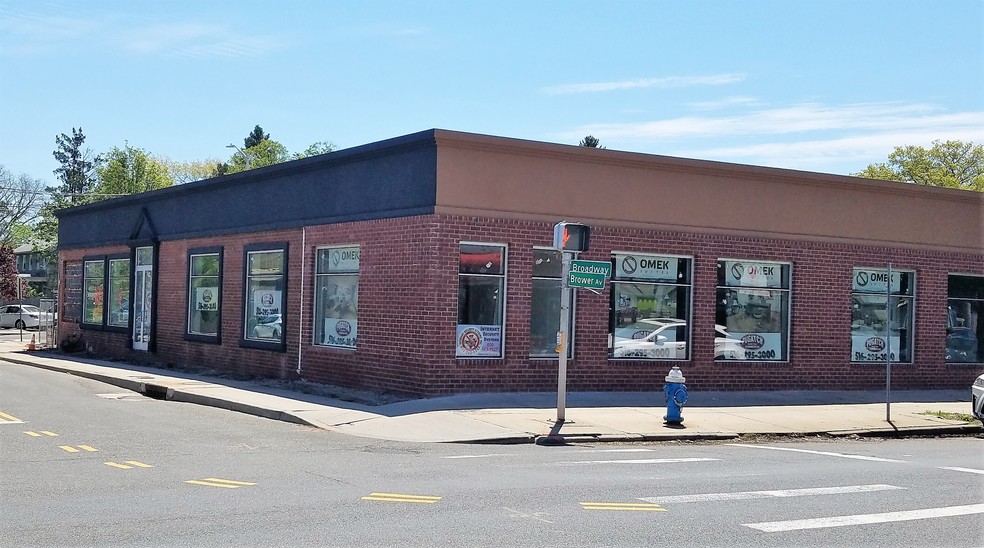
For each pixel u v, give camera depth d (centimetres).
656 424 1627
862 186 2269
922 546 801
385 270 1942
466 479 1078
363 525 827
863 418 1830
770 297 2186
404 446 1368
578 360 1962
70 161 9825
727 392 2103
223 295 2530
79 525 813
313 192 2181
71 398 1881
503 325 1888
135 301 3000
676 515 902
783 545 793
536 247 1917
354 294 2064
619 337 2016
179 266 2742
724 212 2106
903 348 2361
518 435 1466
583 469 1179
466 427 1528
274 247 2312
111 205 3159
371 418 1602
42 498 928
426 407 1708
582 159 1950
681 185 2062
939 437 1725
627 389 2011
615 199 1988
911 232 2347
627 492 1016
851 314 2278
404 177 1898
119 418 1577
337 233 2091
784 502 980
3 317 5869
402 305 1892
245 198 2444
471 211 1844
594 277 1586
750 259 2142
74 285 3456
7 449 1234
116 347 3100
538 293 1936
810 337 2214
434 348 1823
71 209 3419
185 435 1405
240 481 1036
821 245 2227
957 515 928
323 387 2053
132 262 3011
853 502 989
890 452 1462
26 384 2148
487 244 1877
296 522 834
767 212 2158
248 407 1725
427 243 1830
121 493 957
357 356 2016
